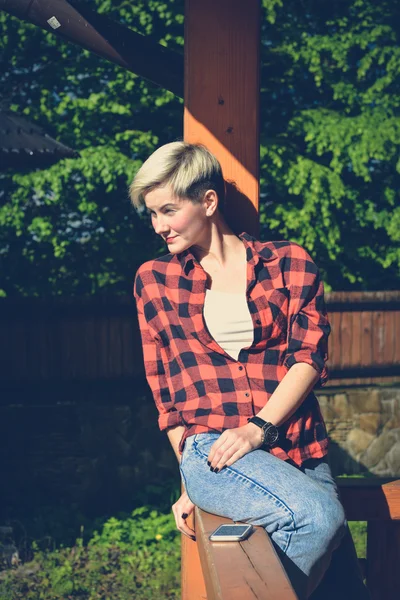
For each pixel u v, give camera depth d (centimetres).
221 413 229
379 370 1110
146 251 1229
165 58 332
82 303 977
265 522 211
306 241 1198
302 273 236
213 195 235
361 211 1240
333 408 1033
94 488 902
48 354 973
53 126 1209
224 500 217
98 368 980
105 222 1213
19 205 1159
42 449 895
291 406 224
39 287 1214
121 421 916
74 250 1214
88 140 1197
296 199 1218
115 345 984
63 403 937
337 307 1097
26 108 1200
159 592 641
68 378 975
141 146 1173
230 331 232
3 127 891
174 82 332
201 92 291
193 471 224
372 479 296
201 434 230
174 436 246
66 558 713
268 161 1148
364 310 1106
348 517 282
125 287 1236
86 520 818
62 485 896
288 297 235
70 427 902
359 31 1275
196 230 235
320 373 230
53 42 1200
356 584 244
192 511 261
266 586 174
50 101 1208
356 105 1259
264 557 191
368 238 1269
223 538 202
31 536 764
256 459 218
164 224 234
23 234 1202
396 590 301
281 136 1239
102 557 718
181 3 1205
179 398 236
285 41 1234
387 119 1202
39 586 648
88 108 1172
